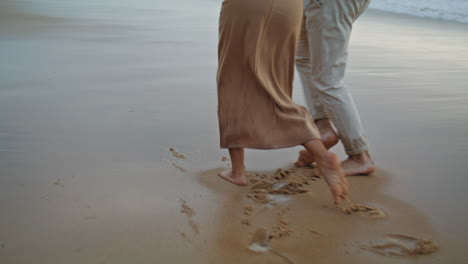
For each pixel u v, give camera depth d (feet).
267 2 5.77
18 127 8.30
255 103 6.31
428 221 5.77
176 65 14.32
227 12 5.96
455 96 12.06
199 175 6.84
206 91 11.57
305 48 7.62
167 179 6.63
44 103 9.80
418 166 7.57
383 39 21.17
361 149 7.13
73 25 20.80
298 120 6.30
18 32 18.16
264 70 6.24
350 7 6.64
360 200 6.32
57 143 7.70
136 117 9.32
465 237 5.43
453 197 6.48
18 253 4.69
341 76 7.07
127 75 12.74
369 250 5.11
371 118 10.09
